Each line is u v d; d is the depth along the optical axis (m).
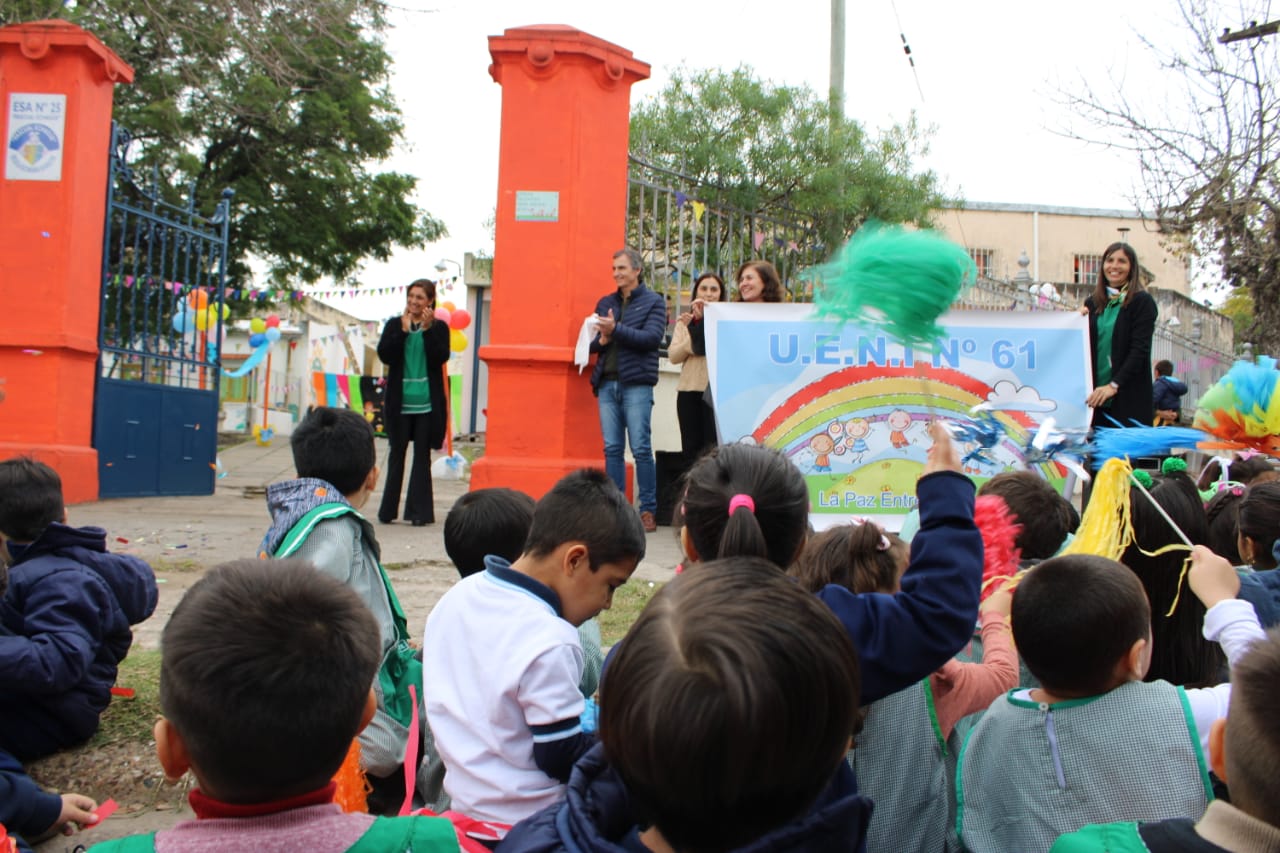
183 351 9.26
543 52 7.36
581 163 7.41
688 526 2.07
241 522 7.29
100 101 8.34
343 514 3.13
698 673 1.15
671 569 5.92
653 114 11.69
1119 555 2.60
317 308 29.45
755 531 1.86
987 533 2.58
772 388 5.93
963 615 1.80
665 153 11.43
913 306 2.02
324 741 1.45
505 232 7.43
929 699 2.22
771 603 1.22
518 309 7.39
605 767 1.51
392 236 21.58
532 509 3.16
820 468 5.88
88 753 3.37
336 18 11.52
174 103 15.70
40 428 7.86
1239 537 3.19
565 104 7.40
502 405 7.35
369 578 3.21
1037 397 5.91
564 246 7.37
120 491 8.48
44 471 3.48
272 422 23.70
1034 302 12.57
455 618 2.36
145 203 9.57
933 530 1.89
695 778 1.14
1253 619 2.21
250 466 13.13
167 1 12.92
